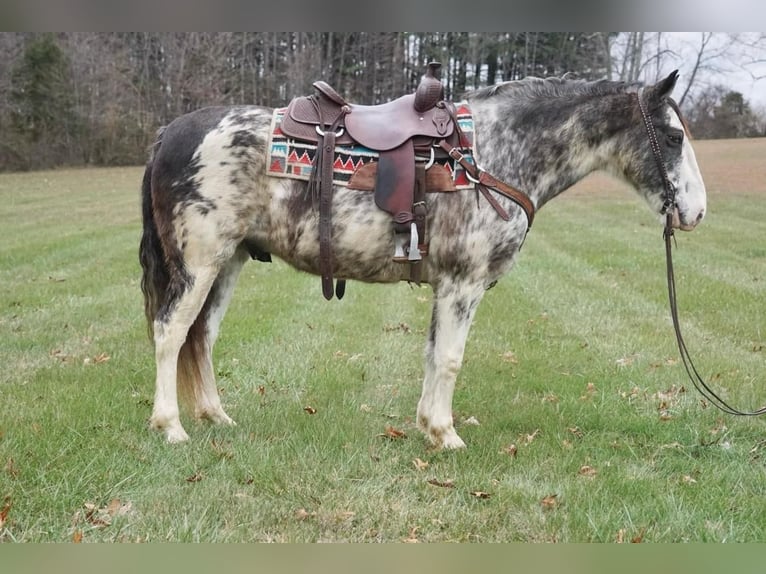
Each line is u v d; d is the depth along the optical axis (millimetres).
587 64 28688
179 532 2830
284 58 37875
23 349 5570
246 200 3451
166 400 3658
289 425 4008
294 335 6254
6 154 32062
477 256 3469
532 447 3752
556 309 7320
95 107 36031
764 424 4121
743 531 2941
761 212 15086
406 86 36031
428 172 3383
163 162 3492
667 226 3768
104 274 8977
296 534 2871
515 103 3588
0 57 32812
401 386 4898
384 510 3057
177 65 36938
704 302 7430
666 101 3633
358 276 3623
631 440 3943
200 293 3549
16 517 2908
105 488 3172
